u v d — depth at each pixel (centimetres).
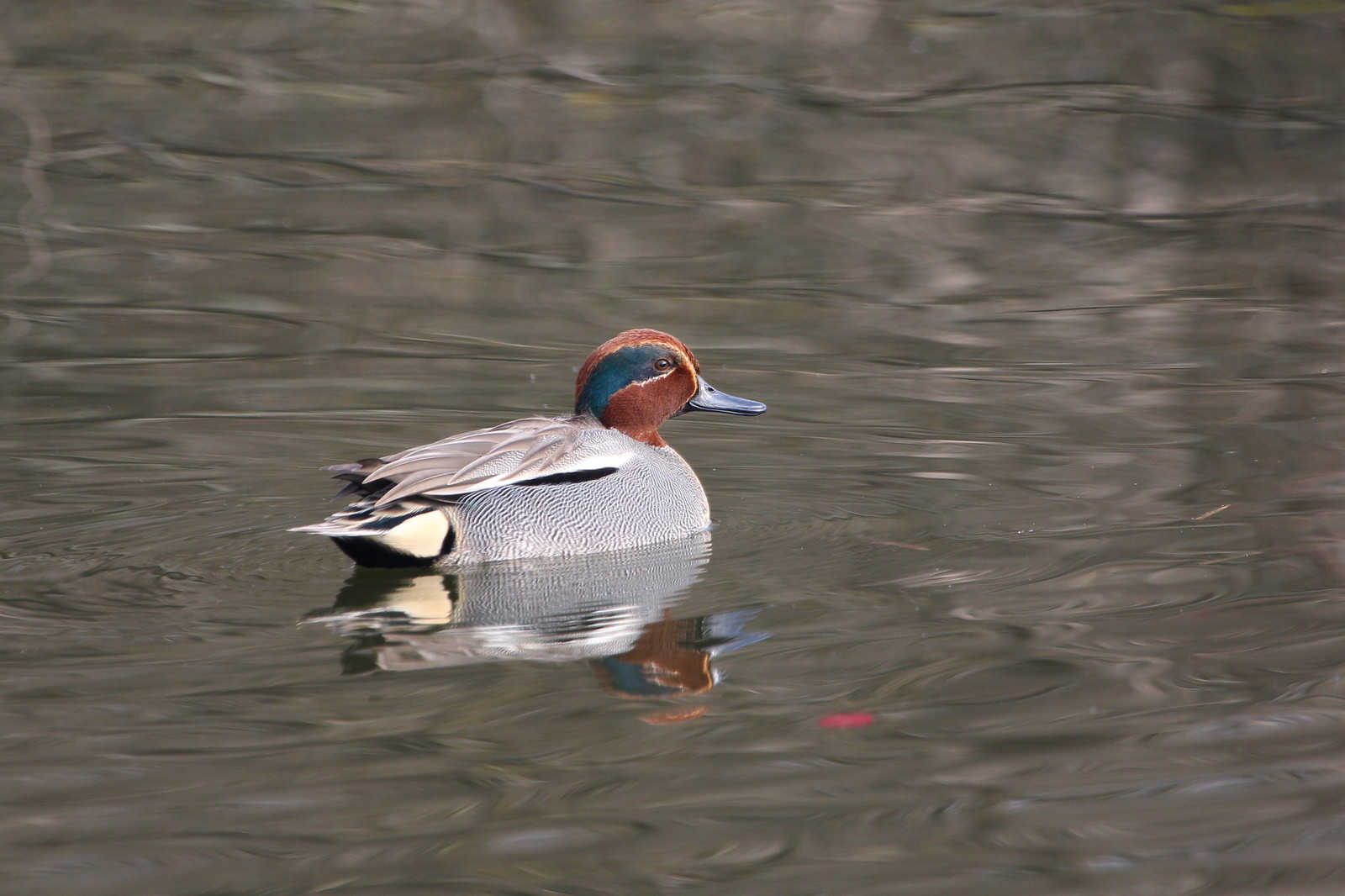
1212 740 743
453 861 638
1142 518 1121
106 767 718
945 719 774
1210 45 2447
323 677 830
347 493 1088
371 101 2447
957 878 624
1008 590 970
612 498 1095
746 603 958
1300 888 612
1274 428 1367
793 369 1623
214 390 1534
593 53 2533
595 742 750
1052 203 2250
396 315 1811
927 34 2525
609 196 2266
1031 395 1519
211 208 2177
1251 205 2236
